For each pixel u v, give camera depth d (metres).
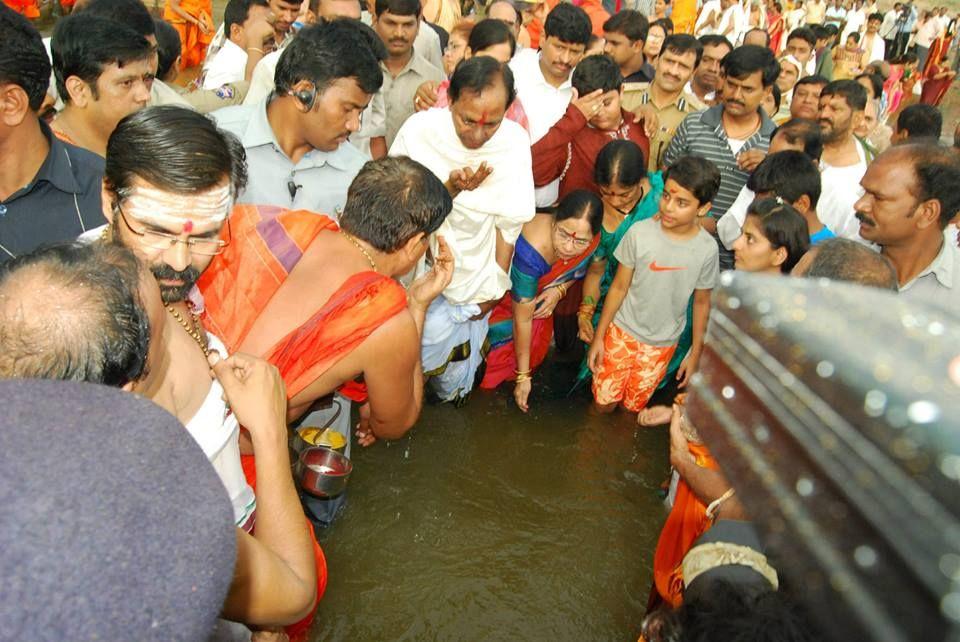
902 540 0.41
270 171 2.47
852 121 3.54
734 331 0.57
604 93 3.52
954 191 2.25
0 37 1.74
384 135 3.76
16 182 1.93
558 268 3.43
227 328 1.95
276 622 1.35
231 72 4.26
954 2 15.54
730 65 3.64
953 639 0.38
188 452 0.71
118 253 1.18
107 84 2.28
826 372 0.48
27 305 0.98
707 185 3.02
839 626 0.45
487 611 2.48
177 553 0.64
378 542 2.68
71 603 0.56
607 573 2.67
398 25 3.72
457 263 3.03
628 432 3.42
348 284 2.00
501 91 2.75
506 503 2.94
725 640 1.05
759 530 0.52
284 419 1.52
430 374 3.21
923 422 0.42
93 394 0.70
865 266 1.68
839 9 12.71
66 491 0.60
